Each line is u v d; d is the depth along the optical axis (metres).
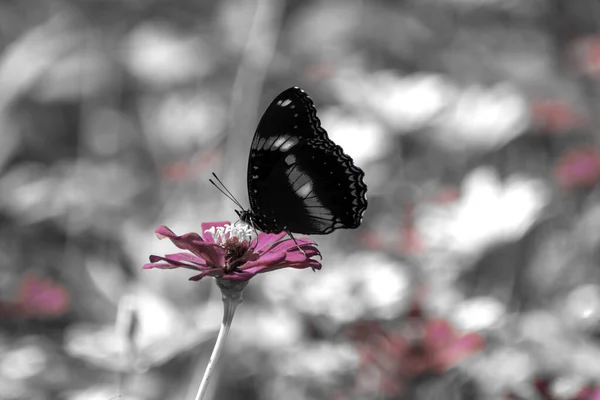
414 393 0.86
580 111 1.31
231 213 1.05
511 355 0.87
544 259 1.03
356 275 0.90
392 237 0.98
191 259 0.76
